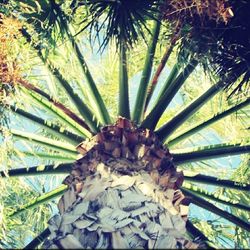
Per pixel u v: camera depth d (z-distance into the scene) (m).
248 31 4.59
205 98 5.06
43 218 6.32
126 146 4.16
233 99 5.51
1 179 5.07
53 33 4.88
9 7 4.86
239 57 4.66
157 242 3.41
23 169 5.02
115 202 3.65
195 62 5.05
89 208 3.62
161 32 5.19
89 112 5.09
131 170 4.00
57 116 5.11
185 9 4.45
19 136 5.15
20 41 4.87
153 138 4.29
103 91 6.70
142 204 3.67
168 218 3.67
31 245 4.55
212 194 5.20
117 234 3.40
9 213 5.32
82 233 3.44
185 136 5.21
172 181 4.11
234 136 6.45
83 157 4.12
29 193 6.17
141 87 5.06
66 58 5.20
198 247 3.33
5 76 4.78
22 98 5.07
